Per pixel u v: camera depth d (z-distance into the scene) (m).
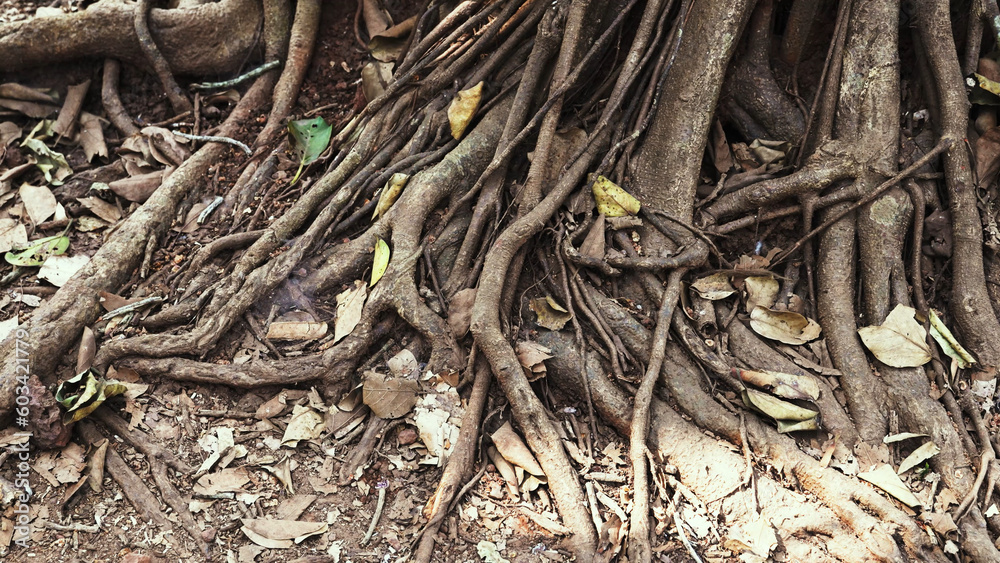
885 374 1.26
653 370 1.24
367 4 1.52
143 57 1.53
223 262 1.34
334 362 1.25
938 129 1.32
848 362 1.26
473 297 1.27
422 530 1.16
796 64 1.38
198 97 1.53
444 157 1.35
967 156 1.31
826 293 1.30
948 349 1.27
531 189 1.31
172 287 1.33
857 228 1.31
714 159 1.37
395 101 1.40
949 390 1.25
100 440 1.21
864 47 1.31
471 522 1.18
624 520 1.17
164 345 1.26
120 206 1.44
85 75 1.55
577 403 1.27
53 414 1.19
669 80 1.33
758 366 1.26
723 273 1.31
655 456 1.22
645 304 1.29
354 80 1.52
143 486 1.18
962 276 1.29
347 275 1.31
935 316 1.29
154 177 1.45
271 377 1.24
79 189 1.46
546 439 1.21
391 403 1.24
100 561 1.13
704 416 1.23
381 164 1.37
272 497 1.19
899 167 1.33
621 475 1.22
